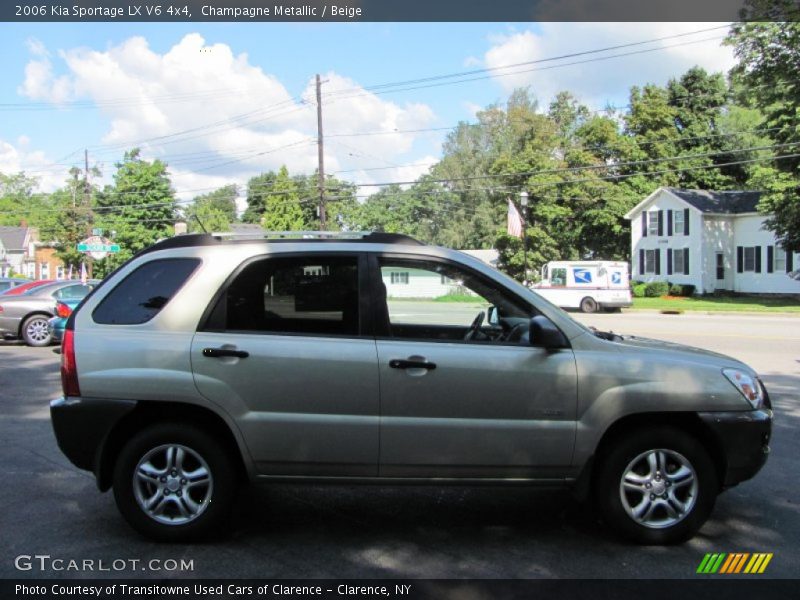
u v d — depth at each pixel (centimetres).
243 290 420
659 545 414
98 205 4778
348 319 417
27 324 1468
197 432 409
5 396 904
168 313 415
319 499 501
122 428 419
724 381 417
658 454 414
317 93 3462
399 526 447
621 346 425
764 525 452
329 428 402
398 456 404
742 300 3666
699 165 4959
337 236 443
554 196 4497
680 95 5147
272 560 391
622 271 3111
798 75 2756
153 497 412
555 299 3189
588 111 6022
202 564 385
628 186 4653
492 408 405
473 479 410
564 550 408
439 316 434
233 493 416
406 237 441
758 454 416
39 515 463
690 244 4109
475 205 6806
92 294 427
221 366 404
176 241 439
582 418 408
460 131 7144
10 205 8562
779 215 3200
